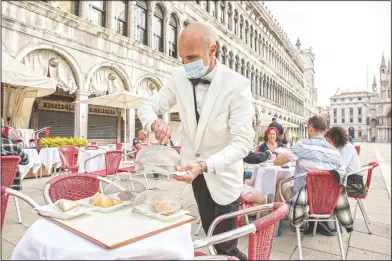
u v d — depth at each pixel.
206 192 1.85
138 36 13.13
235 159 1.58
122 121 14.87
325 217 2.62
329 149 2.90
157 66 13.87
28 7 8.47
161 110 2.01
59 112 12.02
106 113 14.05
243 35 18.31
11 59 6.23
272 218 1.24
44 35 9.00
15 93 8.03
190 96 1.79
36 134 9.06
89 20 10.40
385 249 2.46
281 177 3.47
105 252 1.05
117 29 11.98
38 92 8.28
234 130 1.66
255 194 2.87
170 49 15.06
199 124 1.71
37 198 4.57
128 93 8.70
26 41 8.52
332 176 2.55
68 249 1.06
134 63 12.62
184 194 4.42
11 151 2.88
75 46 10.06
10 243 2.62
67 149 5.52
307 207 2.60
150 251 1.10
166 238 1.19
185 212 1.44
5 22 7.91
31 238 1.19
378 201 4.55
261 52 16.58
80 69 10.30
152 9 13.68
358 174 3.32
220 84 1.70
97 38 10.92
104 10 11.41
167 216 1.35
